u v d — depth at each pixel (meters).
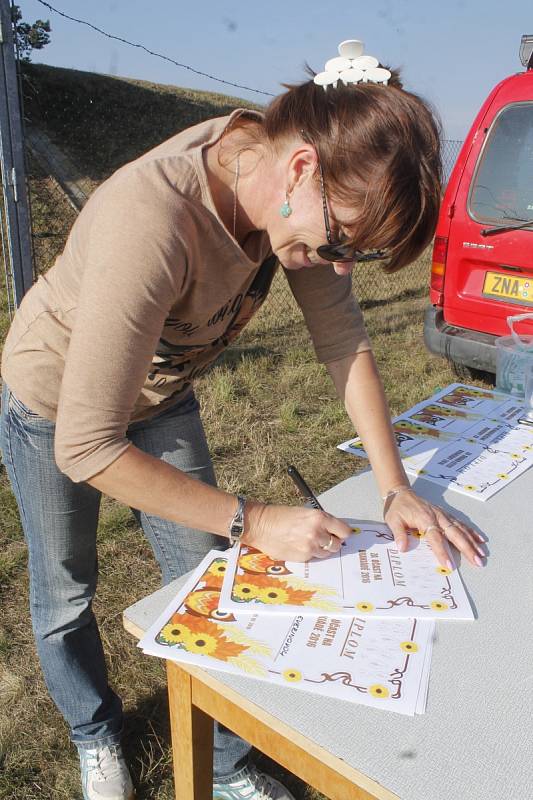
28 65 14.43
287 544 1.19
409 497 1.37
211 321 1.28
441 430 1.80
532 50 3.84
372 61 0.99
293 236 1.08
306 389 4.38
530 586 1.17
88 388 1.01
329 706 0.90
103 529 2.88
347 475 3.35
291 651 1.00
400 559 1.23
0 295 6.03
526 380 1.96
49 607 1.55
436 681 0.95
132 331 1.00
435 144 0.97
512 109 3.78
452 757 0.83
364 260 1.05
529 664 0.99
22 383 1.34
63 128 13.69
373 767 0.82
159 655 0.99
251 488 3.23
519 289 3.86
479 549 1.26
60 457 1.07
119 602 2.49
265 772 1.83
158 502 1.11
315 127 0.96
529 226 3.74
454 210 4.04
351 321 1.53
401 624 1.06
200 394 4.23
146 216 1.00
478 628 1.06
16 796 1.79
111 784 1.68
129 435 1.50
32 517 1.45
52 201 9.98
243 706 0.92
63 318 1.27
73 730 1.70
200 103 16.27
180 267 1.04
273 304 6.37
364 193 0.94
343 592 1.13
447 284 4.17
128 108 14.95
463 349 4.12
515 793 0.79
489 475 1.56
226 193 1.09
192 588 1.15
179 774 1.19
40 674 2.18
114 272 0.98
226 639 1.02
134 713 2.04
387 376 4.66
